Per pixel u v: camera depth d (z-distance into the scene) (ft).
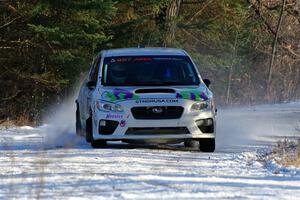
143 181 78.13
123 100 122.31
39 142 138.51
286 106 293.84
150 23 333.01
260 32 434.30
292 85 435.53
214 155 113.70
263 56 432.25
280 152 117.29
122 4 316.19
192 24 353.72
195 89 126.11
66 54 274.77
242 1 384.88
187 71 131.85
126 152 113.19
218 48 386.11
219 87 392.06
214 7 368.48
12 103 280.92
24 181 77.46
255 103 369.09
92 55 286.05
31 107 278.46
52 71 288.71
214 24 358.84
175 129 122.21
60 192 69.46
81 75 288.71
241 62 404.98
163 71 131.03
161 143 128.16
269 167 98.68
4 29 281.95
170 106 122.01
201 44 378.12
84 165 94.27
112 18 311.06
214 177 83.82
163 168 93.35
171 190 72.02
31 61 287.28
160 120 121.49
